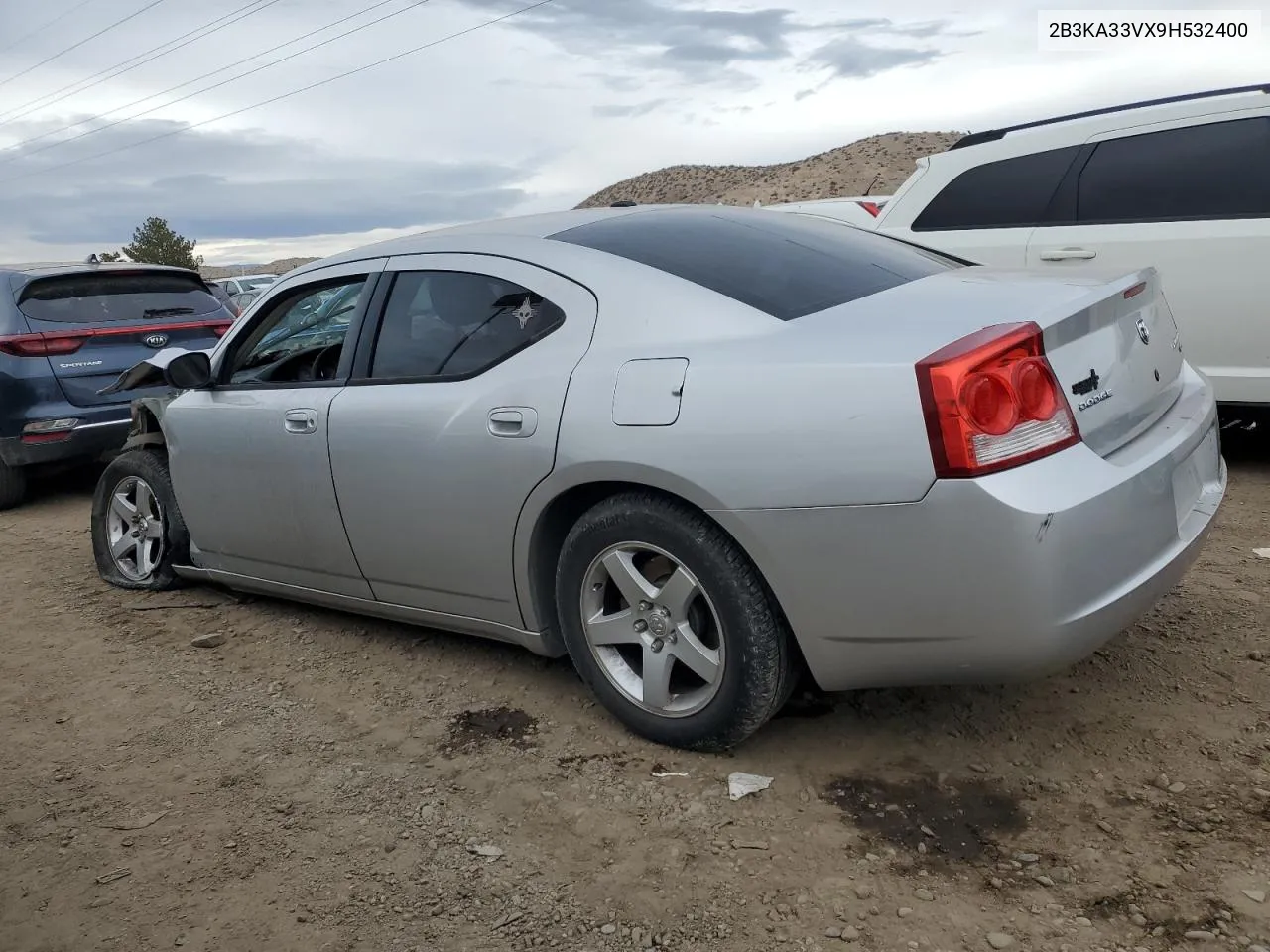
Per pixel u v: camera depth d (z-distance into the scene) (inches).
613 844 103.1
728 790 110.4
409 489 133.3
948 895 91.8
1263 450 241.0
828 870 96.6
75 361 275.9
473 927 92.5
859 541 97.7
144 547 193.5
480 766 120.4
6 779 125.0
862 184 2699.3
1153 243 217.8
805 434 99.0
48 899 100.8
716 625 110.0
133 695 147.4
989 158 242.2
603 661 122.2
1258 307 207.9
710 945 88.0
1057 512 91.5
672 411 107.1
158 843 109.2
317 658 155.9
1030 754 113.6
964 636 96.5
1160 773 108.0
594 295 120.8
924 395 93.6
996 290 110.0
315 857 104.8
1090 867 94.2
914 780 110.3
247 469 156.9
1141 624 143.3
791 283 118.9
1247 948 82.7
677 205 151.5
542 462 117.6
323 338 150.3
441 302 136.2
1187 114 217.9
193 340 299.4
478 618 135.5
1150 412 112.5
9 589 202.8
